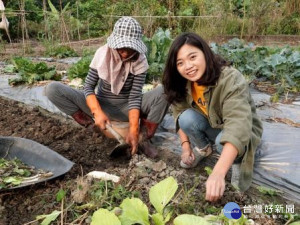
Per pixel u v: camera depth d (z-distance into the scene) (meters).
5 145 2.98
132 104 3.11
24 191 2.49
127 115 3.36
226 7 10.17
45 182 2.53
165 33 5.77
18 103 4.50
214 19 9.88
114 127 3.37
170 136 3.48
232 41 6.26
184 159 2.83
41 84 5.09
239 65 5.22
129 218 2.03
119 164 3.01
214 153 3.13
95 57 3.10
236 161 2.52
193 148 3.10
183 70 2.32
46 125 3.77
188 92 2.59
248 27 9.80
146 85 4.66
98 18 12.14
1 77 5.64
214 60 2.29
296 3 10.62
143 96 3.17
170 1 10.90
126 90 3.21
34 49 9.15
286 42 9.32
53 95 3.23
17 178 2.56
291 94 4.52
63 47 8.30
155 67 4.84
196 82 2.38
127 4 11.51
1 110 4.27
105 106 3.31
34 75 5.16
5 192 2.45
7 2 11.25
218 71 2.30
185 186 2.44
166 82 2.55
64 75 5.73
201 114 2.74
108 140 3.41
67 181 2.59
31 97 4.62
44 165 2.80
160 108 3.12
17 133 3.62
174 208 2.23
